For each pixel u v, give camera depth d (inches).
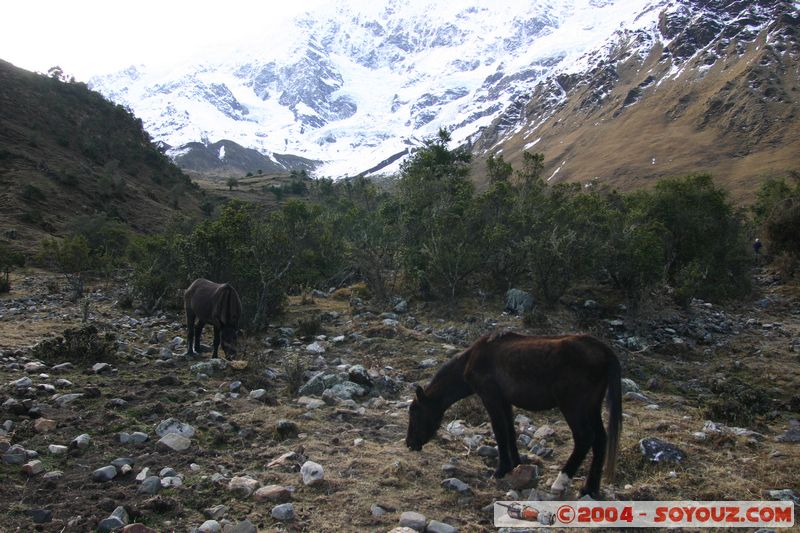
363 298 845.8
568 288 829.8
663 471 281.6
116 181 2802.7
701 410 403.9
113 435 286.0
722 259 968.9
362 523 215.2
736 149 5713.6
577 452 237.5
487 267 852.6
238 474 252.5
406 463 269.7
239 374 422.0
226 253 689.0
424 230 896.3
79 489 231.3
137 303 808.3
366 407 371.9
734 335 714.8
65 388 356.8
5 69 3499.0
